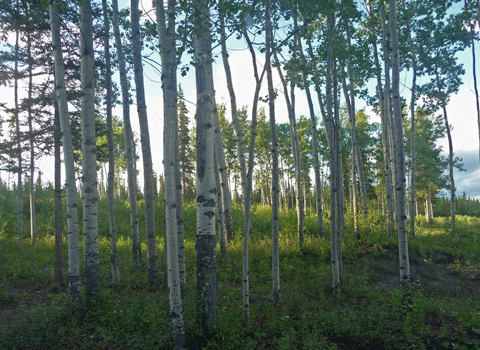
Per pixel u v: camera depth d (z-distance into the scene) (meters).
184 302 6.57
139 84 9.79
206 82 6.00
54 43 7.24
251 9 5.74
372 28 14.96
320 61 10.55
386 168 15.72
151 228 9.27
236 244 13.34
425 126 26.58
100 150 12.82
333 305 7.60
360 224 14.77
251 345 5.40
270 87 7.14
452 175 18.92
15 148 11.45
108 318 6.16
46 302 8.19
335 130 10.55
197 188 5.91
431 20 14.77
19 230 14.29
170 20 7.35
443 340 5.87
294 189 34.94
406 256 7.55
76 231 6.90
